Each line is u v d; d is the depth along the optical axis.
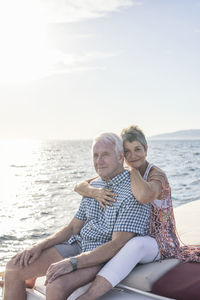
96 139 2.59
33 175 28.81
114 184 2.53
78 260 2.28
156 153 59.19
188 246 2.84
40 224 9.64
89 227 2.58
